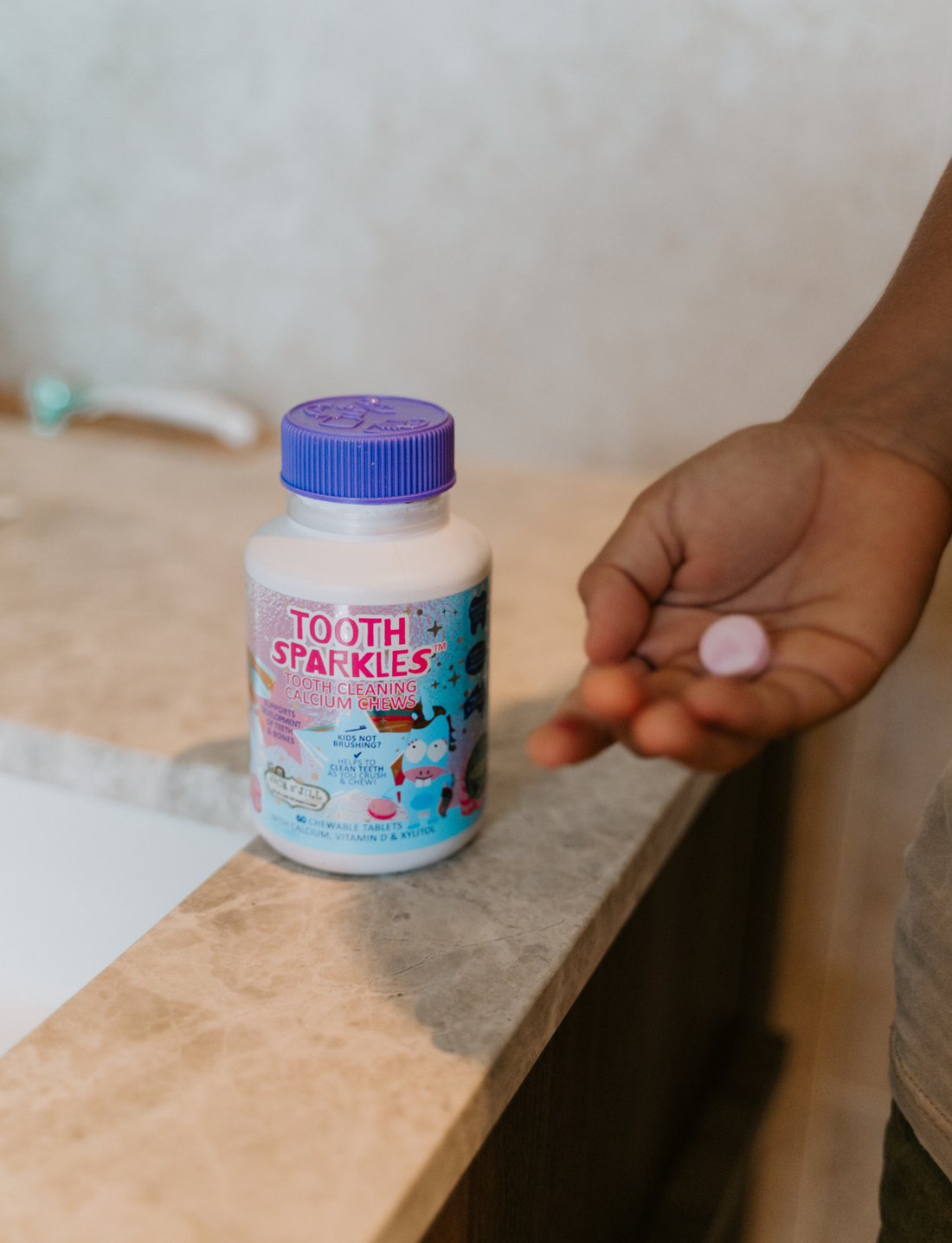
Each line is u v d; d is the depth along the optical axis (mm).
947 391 476
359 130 905
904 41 768
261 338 994
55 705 593
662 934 658
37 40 954
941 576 847
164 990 416
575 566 789
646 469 938
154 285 1005
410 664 444
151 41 927
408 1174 342
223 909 461
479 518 861
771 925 985
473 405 960
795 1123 1029
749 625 407
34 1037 392
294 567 436
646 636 462
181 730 574
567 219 882
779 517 448
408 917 459
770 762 932
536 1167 492
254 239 964
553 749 381
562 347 920
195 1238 318
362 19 873
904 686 882
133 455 958
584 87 844
